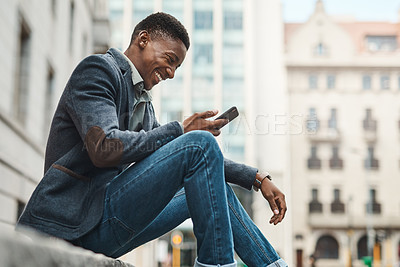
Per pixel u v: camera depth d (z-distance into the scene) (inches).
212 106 1625.2
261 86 1722.4
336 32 1780.3
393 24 1878.7
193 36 1672.0
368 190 1556.3
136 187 72.2
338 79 1771.7
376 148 1756.9
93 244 72.6
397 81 1775.3
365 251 1702.8
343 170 1742.1
